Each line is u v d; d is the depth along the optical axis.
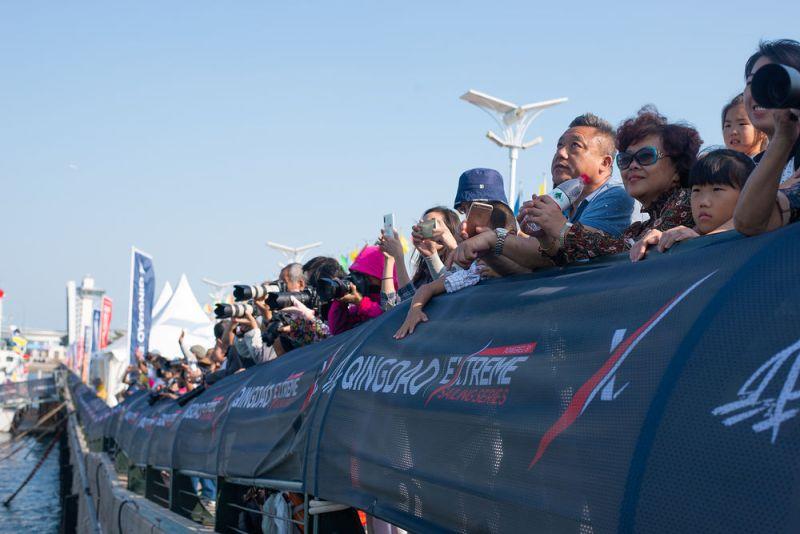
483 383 2.75
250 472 5.33
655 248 2.61
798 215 2.26
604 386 2.15
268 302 6.19
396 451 3.24
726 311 1.91
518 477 2.41
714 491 1.71
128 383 23.61
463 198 4.76
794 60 2.54
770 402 1.68
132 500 10.18
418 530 2.98
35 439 58.41
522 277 3.19
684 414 1.86
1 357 77.56
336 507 4.32
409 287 4.93
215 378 9.08
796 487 1.57
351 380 3.91
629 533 1.88
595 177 3.97
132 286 24.67
